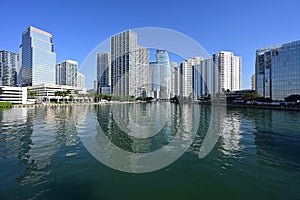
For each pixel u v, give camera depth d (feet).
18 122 87.92
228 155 37.78
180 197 23.27
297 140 49.85
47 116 116.57
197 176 28.60
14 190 24.13
